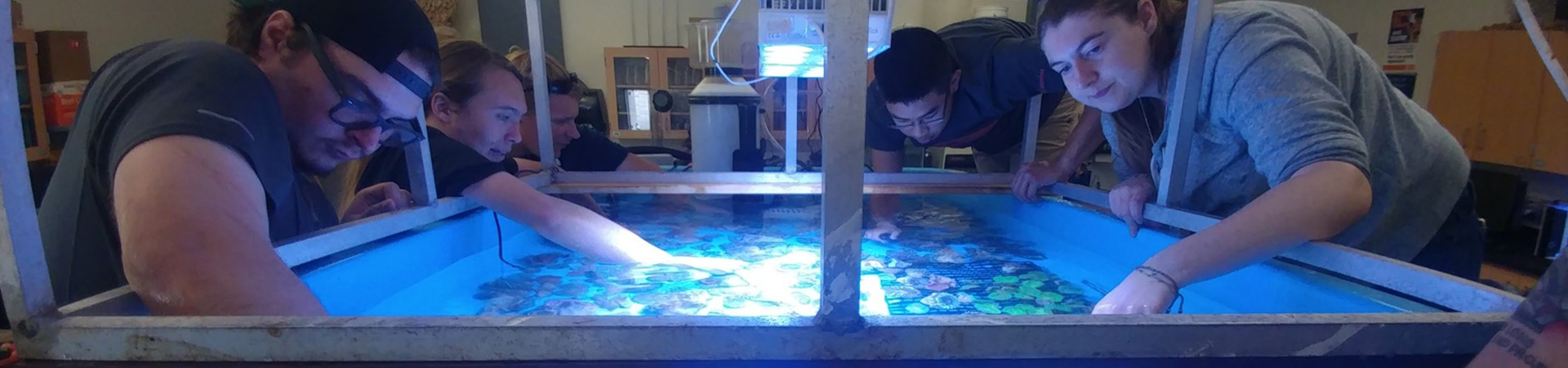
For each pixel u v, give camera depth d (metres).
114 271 0.59
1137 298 0.69
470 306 0.81
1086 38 0.95
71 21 2.39
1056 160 1.38
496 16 3.40
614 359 0.41
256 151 0.59
